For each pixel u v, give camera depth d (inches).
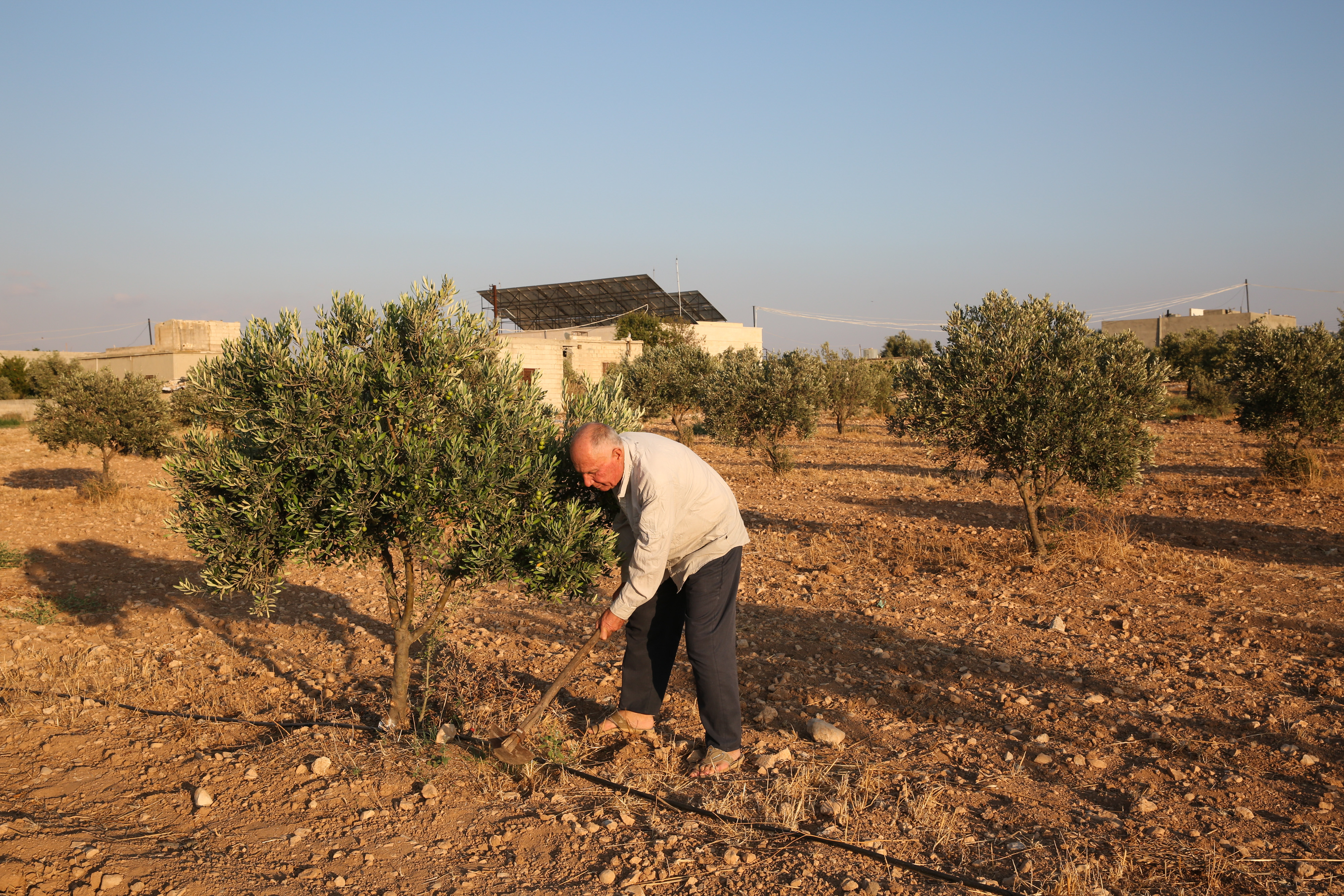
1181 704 182.5
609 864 119.8
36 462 742.5
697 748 161.6
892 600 279.6
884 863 119.6
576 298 2773.1
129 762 158.1
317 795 142.1
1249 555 341.7
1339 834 127.6
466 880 115.7
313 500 148.5
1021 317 334.0
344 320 157.9
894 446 890.1
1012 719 176.9
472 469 149.4
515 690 195.2
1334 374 537.6
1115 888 113.3
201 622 266.1
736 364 669.3
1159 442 339.3
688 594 153.6
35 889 108.5
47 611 273.3
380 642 240.7
